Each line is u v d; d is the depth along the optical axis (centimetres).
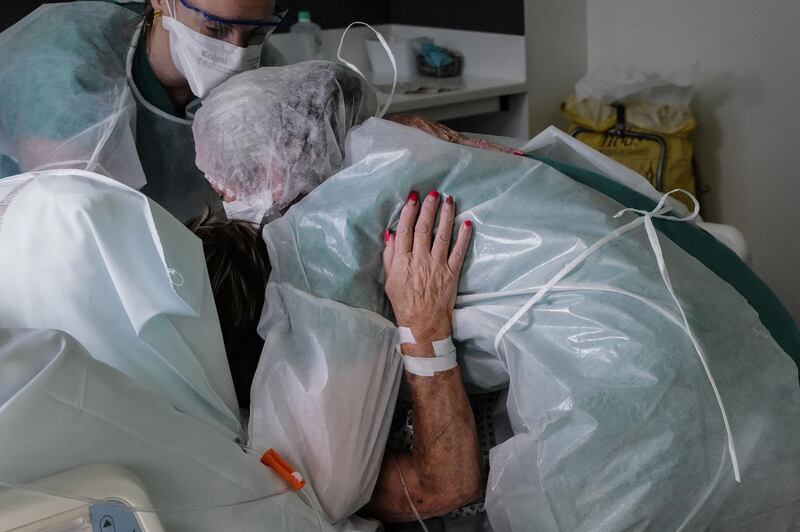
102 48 186
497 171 130
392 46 334
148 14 189
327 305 126
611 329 118
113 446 94
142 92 192
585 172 142
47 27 189
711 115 310
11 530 82
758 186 305
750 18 292
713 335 120
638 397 115
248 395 140
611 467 116
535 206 128
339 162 138
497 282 128
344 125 138
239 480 107
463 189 129
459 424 129
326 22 341
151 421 97
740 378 119
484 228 129
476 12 329
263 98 134
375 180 129
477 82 322
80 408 91
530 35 318
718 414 116
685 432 115
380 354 128
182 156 202
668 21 312
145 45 191
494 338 127
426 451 129
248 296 137
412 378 129
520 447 122
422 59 334
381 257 132
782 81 289
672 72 312
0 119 187
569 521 117
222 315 136
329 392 121
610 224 126
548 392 120
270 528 108
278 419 122
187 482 101
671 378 115
